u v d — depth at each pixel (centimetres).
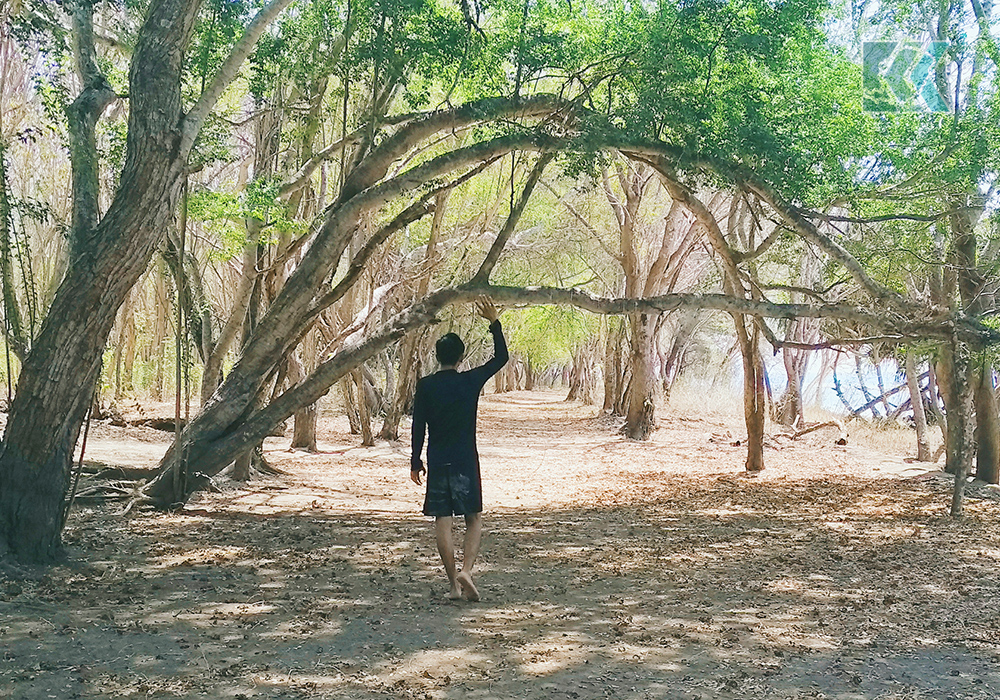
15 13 1019
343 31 1300
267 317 1242
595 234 3053
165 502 1191
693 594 780
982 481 1717
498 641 604
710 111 1121
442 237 2888
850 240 1520
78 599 683
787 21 1122
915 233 1461
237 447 1230
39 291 2025
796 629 663
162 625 618
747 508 1404
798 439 2920
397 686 504
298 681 508
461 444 713
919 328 1253
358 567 850
